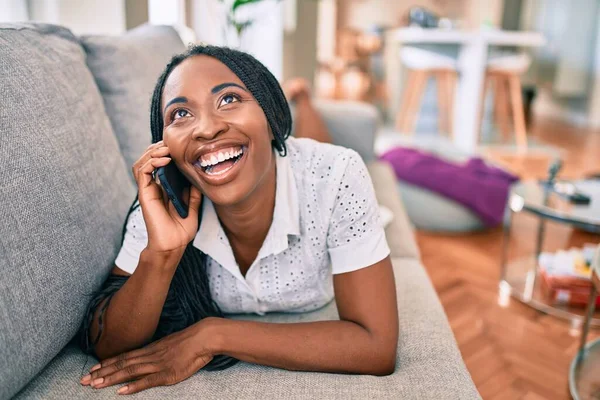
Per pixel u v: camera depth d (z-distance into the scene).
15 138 0.73
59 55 0.95
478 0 6.12
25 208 0.70
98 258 0.83
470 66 4.21
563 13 5.68
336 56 6.37
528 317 1.78
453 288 1.98
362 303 0.80
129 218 0.85
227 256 0.84
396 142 4.45
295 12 3.81
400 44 5.13
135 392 0.73
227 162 0.72
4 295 0.65
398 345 0.86
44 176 0.75
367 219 0.82
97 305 0.80
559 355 1.57
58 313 0.73
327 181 0.84
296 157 0.86
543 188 1.96
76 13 1.86
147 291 0.75
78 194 0.81
